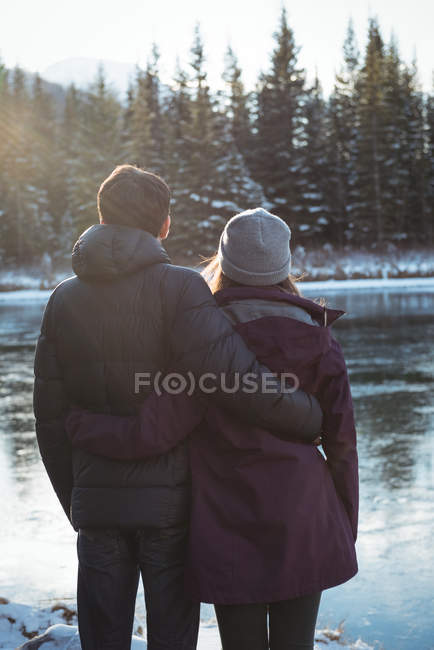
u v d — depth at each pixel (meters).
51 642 2.42
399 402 10.28
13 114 65.00
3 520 5.55
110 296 1.79
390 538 5.07
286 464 1.72
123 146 60.19
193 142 56.56
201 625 2.97
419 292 35.53
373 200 58.47
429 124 63.91
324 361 1.76
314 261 51.25
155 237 1.91
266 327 1.76
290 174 60.25
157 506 1.75
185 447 1.81
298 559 1.68
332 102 64.94
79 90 75.56
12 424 9.50
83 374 1.81
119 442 1.73
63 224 62.09
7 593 4.09
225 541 1.70
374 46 62.12
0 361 16.08
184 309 1.76
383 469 6.87
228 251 1.88
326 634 3.22
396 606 3.97
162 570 1.78
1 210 61.03
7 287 48.06
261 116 64.56
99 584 1.82
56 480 1.95
